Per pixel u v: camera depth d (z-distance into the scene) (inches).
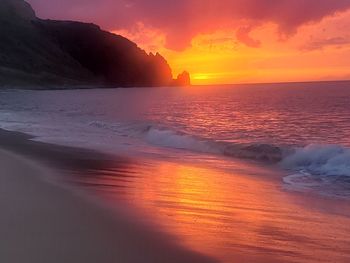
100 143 815.7
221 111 1886.1
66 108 2255.2
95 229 259.9
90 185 407.5
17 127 1115.9
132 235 251.9
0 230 251.9
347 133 967.0
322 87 5748.0
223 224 289.6
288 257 230.4
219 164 591.8
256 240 257.0
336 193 401.4
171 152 712.4
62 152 673.0
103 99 3735.2
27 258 210.1
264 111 1830.7
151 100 3366.1
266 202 363.3
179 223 284.2
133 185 419.8
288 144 778.2
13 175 440.5
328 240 262.4
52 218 280.1
